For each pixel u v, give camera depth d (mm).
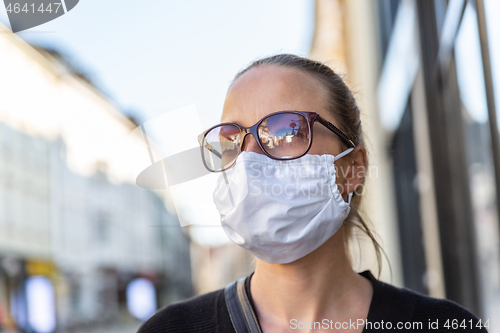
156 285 38719
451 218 3098
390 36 4445
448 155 3104
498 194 1994
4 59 20125
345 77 1561
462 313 1201
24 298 19172
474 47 2230
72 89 24562
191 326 1211
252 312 1173
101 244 30188
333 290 1204
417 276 4125
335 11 6016
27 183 21422
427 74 3238
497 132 1958
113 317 29375
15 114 20906
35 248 21391
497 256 2271
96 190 30203
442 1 2795
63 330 22031
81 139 27281
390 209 4781
